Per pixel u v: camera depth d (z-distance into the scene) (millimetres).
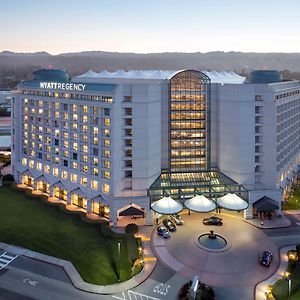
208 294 74750
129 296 77125
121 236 102875
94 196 120250
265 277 84875
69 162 129500
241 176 122312
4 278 82250
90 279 82562
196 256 94312
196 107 126938
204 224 112625
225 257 93688
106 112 115938
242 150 121500
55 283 80938
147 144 117312
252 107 120375
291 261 90375
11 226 108438
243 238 104062
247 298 76812
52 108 133125
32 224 110562
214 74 160250
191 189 121375
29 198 132625
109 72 162375
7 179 150375
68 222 113250
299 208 125812
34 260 90250
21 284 80125
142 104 115438
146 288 80125
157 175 123375
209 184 123250
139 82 135125
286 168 137500
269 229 110062
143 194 118250
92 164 121938
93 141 120688
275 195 120812
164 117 126000
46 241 99938
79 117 123875
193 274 86062
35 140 141875
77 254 93625
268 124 121312
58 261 89938
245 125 120625
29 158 144625
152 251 96750
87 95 121000
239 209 111250
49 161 137125
